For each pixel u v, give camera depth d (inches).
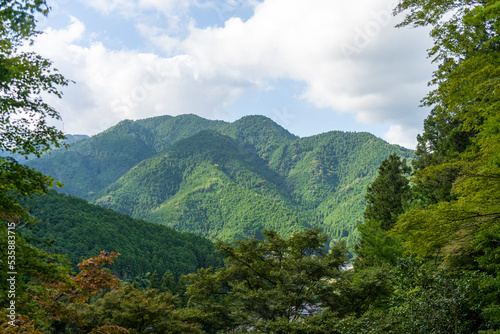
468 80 354.3
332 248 809.5
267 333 597.0
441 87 388.8
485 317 419.8
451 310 413.4
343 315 685.3
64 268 239.6
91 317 623.5
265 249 781.3
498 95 332.8
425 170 423.8
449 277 442.3
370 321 488.4
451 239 421.7
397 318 448.1
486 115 366.0
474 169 395.9
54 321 449.4
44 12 198.7
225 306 733.9
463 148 848.3
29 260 219.5
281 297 660.1
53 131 242.7
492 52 348.2
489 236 443.2
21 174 225.5
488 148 369.7
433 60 412.8
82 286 358.6
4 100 217.9
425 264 486.0
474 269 527.2
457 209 385.7
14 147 238.4
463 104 389.4
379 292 686.5
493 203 388.5
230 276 772.0
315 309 783.1
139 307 678.5
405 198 1373.0
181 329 689.0
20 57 220.2
